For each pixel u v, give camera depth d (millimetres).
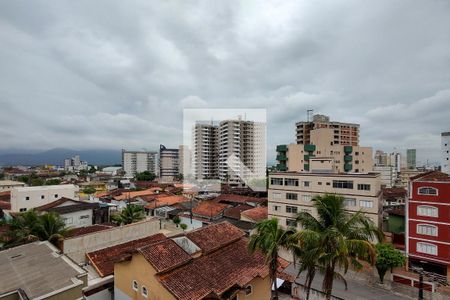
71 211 40250
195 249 20406
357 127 98562
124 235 27453
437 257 29766
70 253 23000
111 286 20484
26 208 47938
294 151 77125
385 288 28625
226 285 17656
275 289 18609
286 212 43094
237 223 44375
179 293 15820
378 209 35875
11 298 13734
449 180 30469
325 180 39375
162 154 155500
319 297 24859
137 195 69312
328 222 17297
